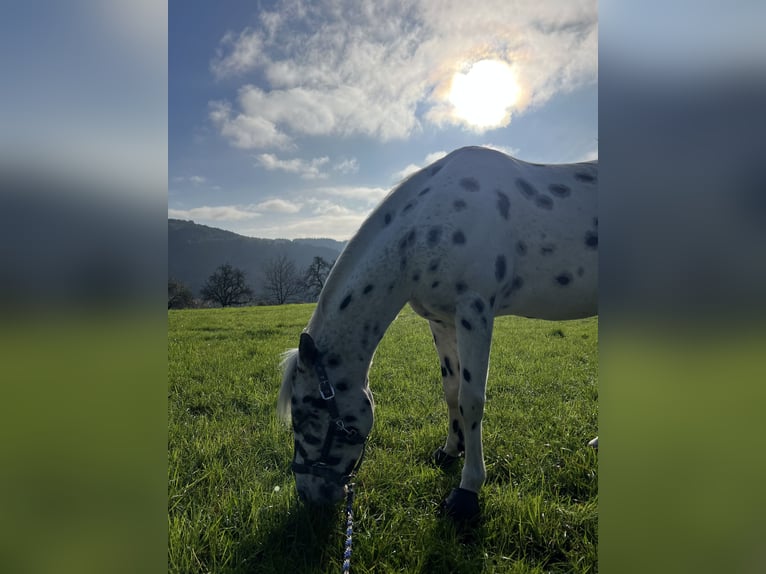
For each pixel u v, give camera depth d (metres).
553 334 8.59
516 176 2.73
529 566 1.95
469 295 2.47
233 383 4.97
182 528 2.14
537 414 3.74
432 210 2.55
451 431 2.88
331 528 2.22
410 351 6.75
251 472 2.84
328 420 2.38
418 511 2.35
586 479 2.62
